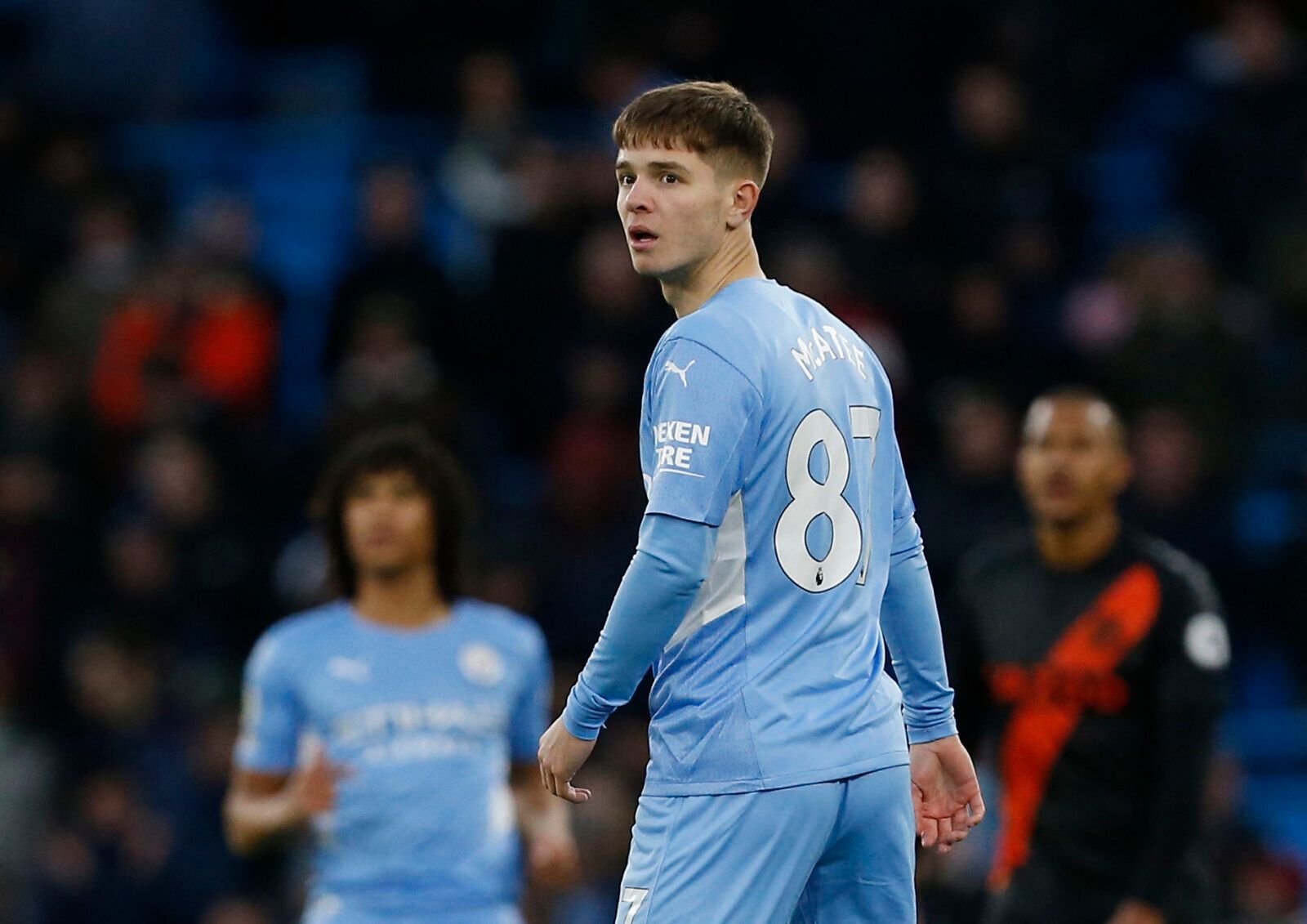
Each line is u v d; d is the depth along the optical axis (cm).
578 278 4331
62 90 5572
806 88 4869
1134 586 2119
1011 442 4009
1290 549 4056
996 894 2175
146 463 4103
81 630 4022
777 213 4344
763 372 1397
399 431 2256
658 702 1431
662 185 1434
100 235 4716
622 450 4003
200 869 3531
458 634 2247
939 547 3678
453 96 5244
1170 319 4056
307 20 5784
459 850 2178
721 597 1406
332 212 5481
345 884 2173
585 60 5072
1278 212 4512
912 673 1553
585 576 3784
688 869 1389
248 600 4031
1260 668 4147
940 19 4841
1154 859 2038
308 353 5059
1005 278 4256
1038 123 4519
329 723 2197
